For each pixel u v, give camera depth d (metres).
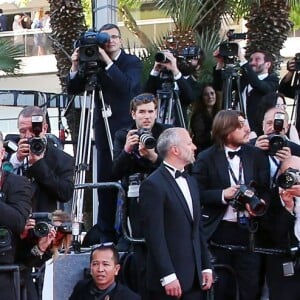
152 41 14.05
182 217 7.61
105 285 7.96
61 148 8.59
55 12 13.44
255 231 8.03
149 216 7.51
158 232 7.47
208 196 8.06
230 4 14.67
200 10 13.11
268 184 8.23
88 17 18.80
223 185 8.12
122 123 9.55
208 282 7.73
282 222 8.12
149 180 7.60
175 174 7.71
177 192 7.64
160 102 9.88
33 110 7.88
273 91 10.55
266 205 7.96
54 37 13.46
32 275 7.58
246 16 14.86
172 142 7.69
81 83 9.57
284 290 8.25
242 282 8.23
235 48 10.36
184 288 7.52
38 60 27.20
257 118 9.76
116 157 8.60
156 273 7.54
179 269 7.53
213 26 14.41
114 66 9.41
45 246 7.04
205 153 8.30
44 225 6.94
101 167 9.61
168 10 13.06
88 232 9.41
